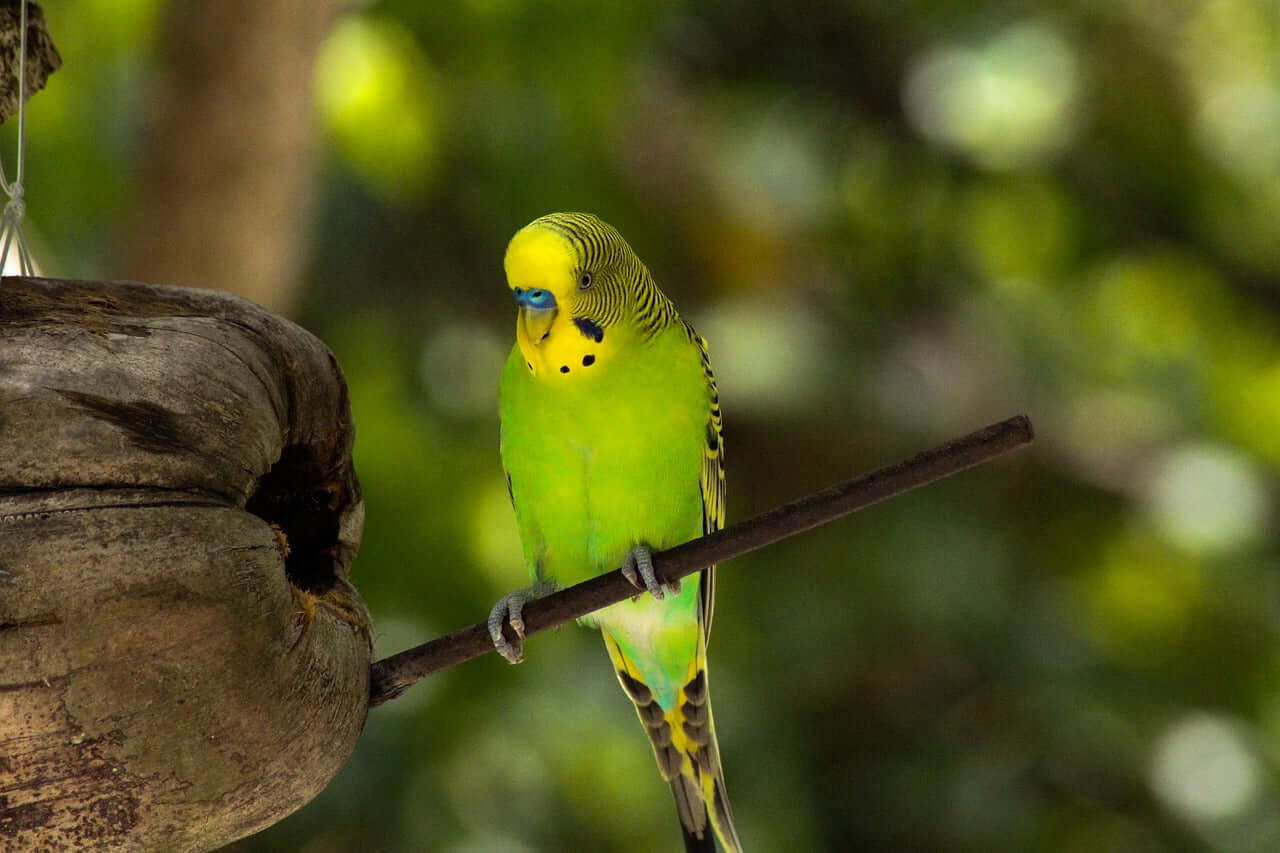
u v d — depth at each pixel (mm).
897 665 13023
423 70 11172
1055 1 14266
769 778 11617
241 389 4523
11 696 3990
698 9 13781
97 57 11016
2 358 4223
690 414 6816
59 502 4086
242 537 4328
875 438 13664
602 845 10953
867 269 14750
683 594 7152
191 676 4176
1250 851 12938
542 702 10898
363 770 10633
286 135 10047
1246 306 15500
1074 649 13422
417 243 12609
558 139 11219
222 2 9477
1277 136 15023
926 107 14195
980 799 12672
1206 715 13594
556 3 10688
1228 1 15391
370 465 11070
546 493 6855
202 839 4441
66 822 4160
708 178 13688
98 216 11180
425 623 10648
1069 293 15375
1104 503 14836
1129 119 14547
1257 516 14289
